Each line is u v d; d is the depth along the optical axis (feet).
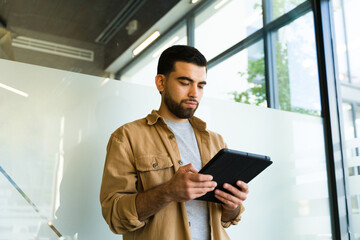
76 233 5.17
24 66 5.34
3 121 5.02
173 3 7.05
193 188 3.37
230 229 6.53
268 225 6.96
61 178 5.22
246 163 3.64
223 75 7.17
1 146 4.95
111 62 6.05
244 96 7.32
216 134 4.78
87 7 6.15
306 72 8.43
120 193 3.83
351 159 8.13
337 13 8.89
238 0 7.85
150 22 6.69
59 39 5.74
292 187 7.45
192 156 4.22
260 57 7.82
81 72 5.74
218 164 3.46
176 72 4.19
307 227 7.42
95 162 5.51
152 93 6.27
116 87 5.97
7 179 4.90
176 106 4.19
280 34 8.24
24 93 5.24
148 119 4.31
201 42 7.13
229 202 3.82
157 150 4.09
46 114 5.31
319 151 8.07
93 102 5.71
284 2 8.53
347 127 8.30
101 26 6.17
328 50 8.82
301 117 8.02
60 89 5.50
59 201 5.15
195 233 3.87
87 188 5.37
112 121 5.80
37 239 4.92
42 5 5.80
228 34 7.50
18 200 4.91
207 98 6.87
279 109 7.76
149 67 6.39
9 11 5.53
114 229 3.78
